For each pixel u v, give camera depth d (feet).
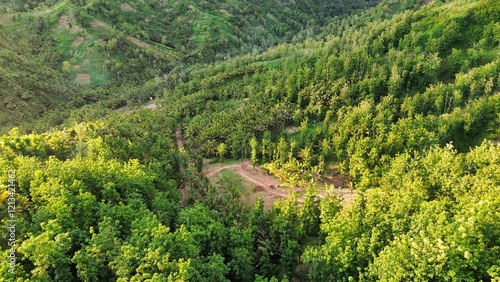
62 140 356.38
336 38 616.39
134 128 453.99
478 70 386.32
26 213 221.05
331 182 364.38
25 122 551.59
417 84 423.23
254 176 403.54
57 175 244.63
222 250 230.07
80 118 560.61
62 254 178.40
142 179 260.62
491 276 156.25
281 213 271.49
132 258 175.11
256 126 445.37
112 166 266.16
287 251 231.09
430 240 170.50
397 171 283.38
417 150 324.39
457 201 223.10
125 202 245.45
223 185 368.48
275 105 464.24
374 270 180.14
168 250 184.65
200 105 539.29
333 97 430.61
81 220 213.05
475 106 341.41
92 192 247.70
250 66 612.70
